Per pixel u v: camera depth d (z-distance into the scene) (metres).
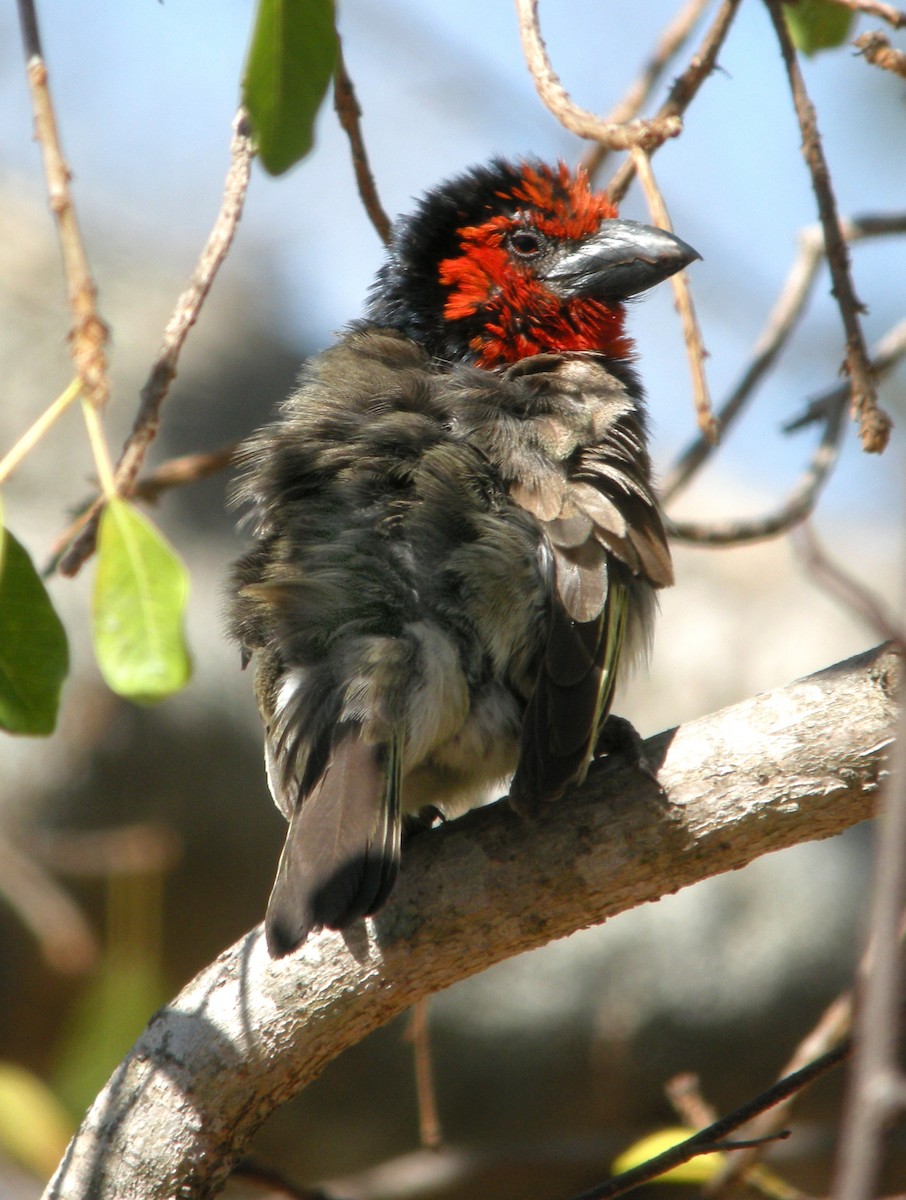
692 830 5.89
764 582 16.16
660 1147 8.24
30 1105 7.61
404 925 5.99
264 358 16.11
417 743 6.48
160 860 13.12
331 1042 6.05
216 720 13.88
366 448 7.05
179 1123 5.98
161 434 15.19
